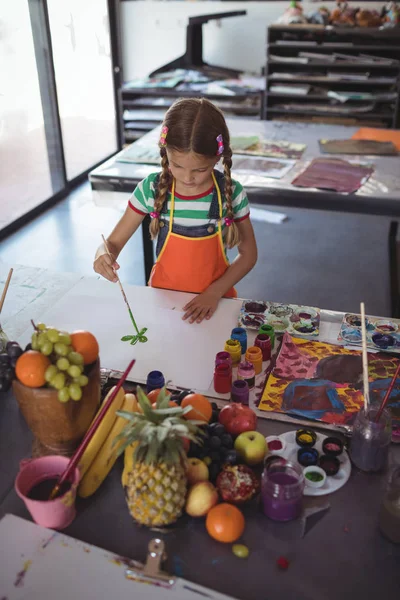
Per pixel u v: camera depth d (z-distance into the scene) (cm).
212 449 101
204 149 143
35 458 100
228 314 152
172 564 87
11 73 384
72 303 156
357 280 334
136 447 90
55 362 98
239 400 117
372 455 102
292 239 381
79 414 99
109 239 173
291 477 96
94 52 474
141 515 91
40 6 390
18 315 150
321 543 91
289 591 83
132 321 146
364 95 432
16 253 362
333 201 233
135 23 494
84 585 83
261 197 240
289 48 443
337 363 131
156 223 170
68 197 448
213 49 492
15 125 400
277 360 132
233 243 168
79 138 480
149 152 279
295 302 313
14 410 120
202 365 131
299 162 270
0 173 396
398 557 88
